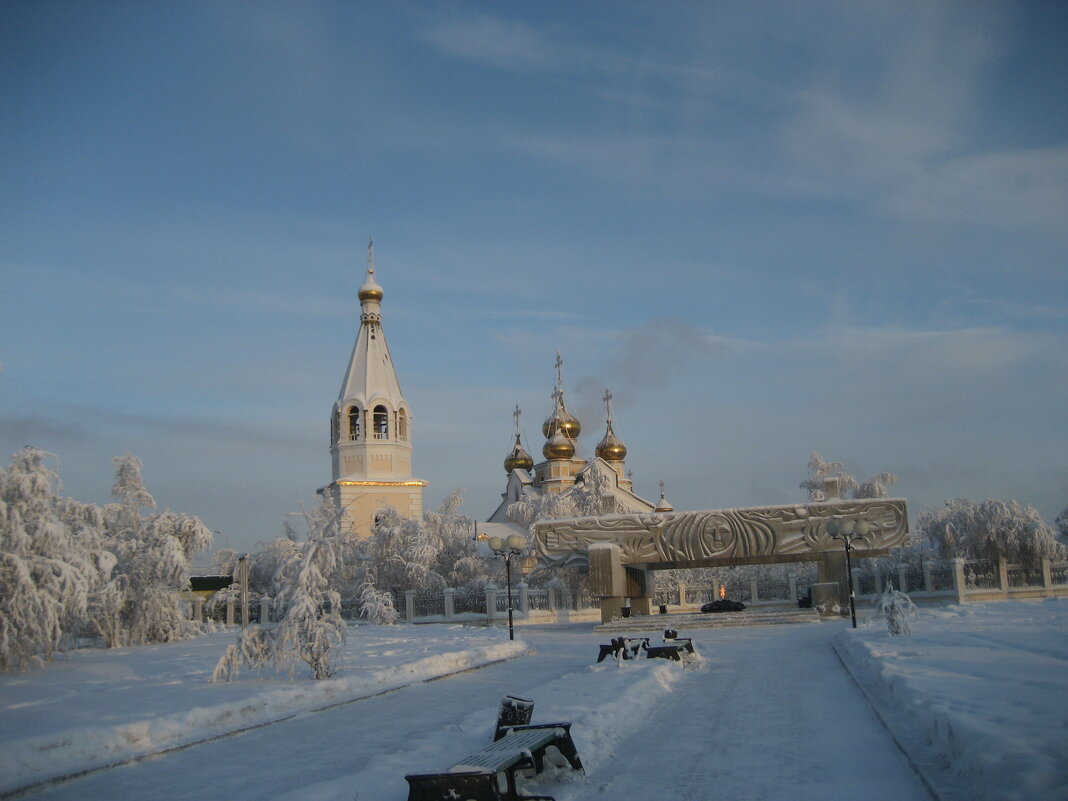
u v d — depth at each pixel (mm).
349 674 18938
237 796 9781
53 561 23984
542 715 12328
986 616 27906
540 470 85000
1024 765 7426
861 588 52969
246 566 48938
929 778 8602
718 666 21344
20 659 23375
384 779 9430
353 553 57312
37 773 10531
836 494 42969
